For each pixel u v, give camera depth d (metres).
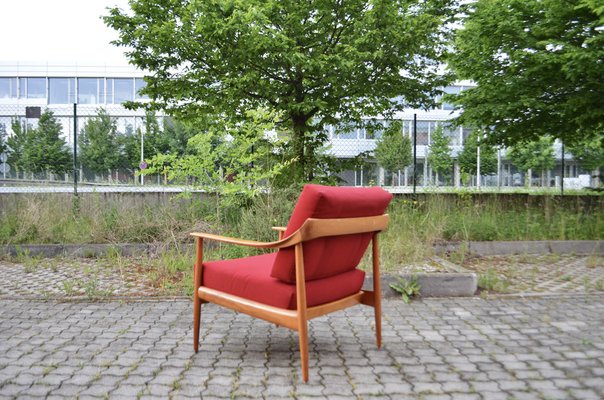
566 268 6.17
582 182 12.62
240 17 8.84
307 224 2.51
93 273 5.64
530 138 12.12
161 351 3.09
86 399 2.36
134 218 7.44
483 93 10.86
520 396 2.42
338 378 2.65
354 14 10.45
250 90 10.61
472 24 10.75
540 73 10.20
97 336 3.40
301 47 10.12
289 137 8.45
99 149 9.70
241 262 3.17
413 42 9.80
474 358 2.98
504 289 4.88
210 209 7.36
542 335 3.47
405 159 10.93
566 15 9.79
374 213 3.06
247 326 3.68
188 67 11.36
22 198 8.25
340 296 2.96
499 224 8.28
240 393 2.44
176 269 5.59
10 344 3.21
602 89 9.70
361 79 10.26
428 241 6.47
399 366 2.84
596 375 2.71
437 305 4.35
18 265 6.28
